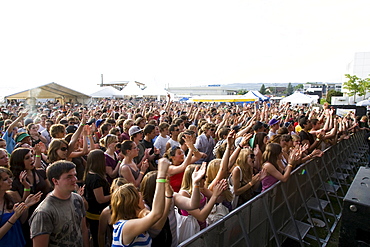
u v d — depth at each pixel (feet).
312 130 22.82
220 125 25.39
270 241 12.28
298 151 13.03
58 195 7.79
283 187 12.87
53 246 7.44
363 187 6.20
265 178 12.67
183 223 9.10
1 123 26.32
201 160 18.42
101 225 9.50
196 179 7.98
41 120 26.43
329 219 17.37
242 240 9.82
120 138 19.36
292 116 38.83
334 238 15.16
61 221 7.50
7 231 7.78
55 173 7.64
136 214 7.02
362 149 35.53
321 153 15.85
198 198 7.98
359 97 132.87
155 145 18.43
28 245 9.21
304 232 13.48
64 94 76.69
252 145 15.74
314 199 17.31
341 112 49.39
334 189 19.30
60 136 16.40
